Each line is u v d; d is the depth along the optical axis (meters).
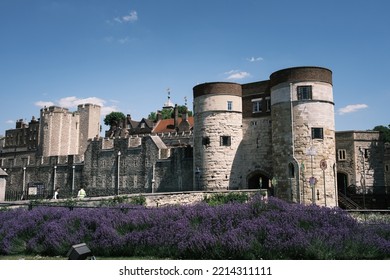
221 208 12.49
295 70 33.09
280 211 12.23
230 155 36.84
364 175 44.34
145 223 12.20
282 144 33.28
